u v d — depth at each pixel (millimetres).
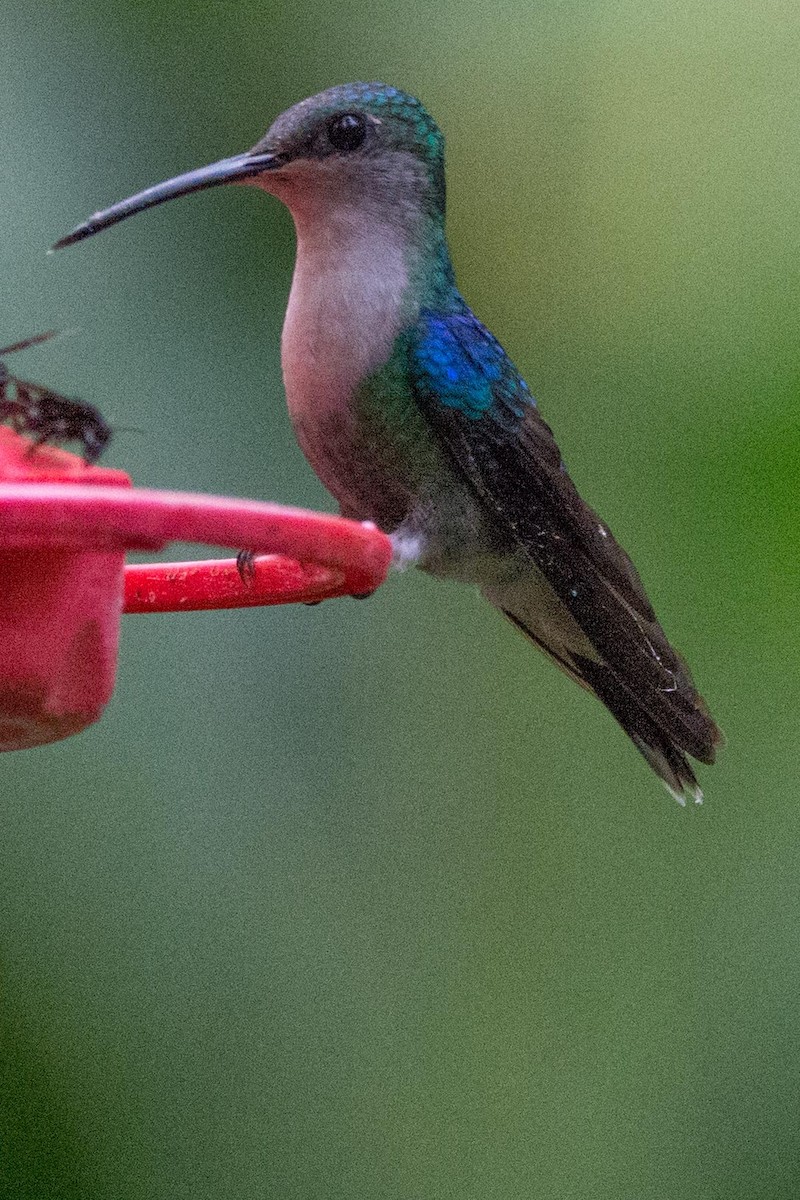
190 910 9328
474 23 10695
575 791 11164
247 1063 9414
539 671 11398
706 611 10141
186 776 9438
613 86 10609
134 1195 9109
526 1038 10430
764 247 10164
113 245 9758
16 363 9406
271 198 10125
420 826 10688
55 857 9203
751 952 10492
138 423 9594
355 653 10727
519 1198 9922
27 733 6211
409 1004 10000
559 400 10453
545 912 10766
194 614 9789
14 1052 9094
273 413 9891
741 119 10461
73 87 9844
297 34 10445
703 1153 10125
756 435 9898
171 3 10211
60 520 5125
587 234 10633
